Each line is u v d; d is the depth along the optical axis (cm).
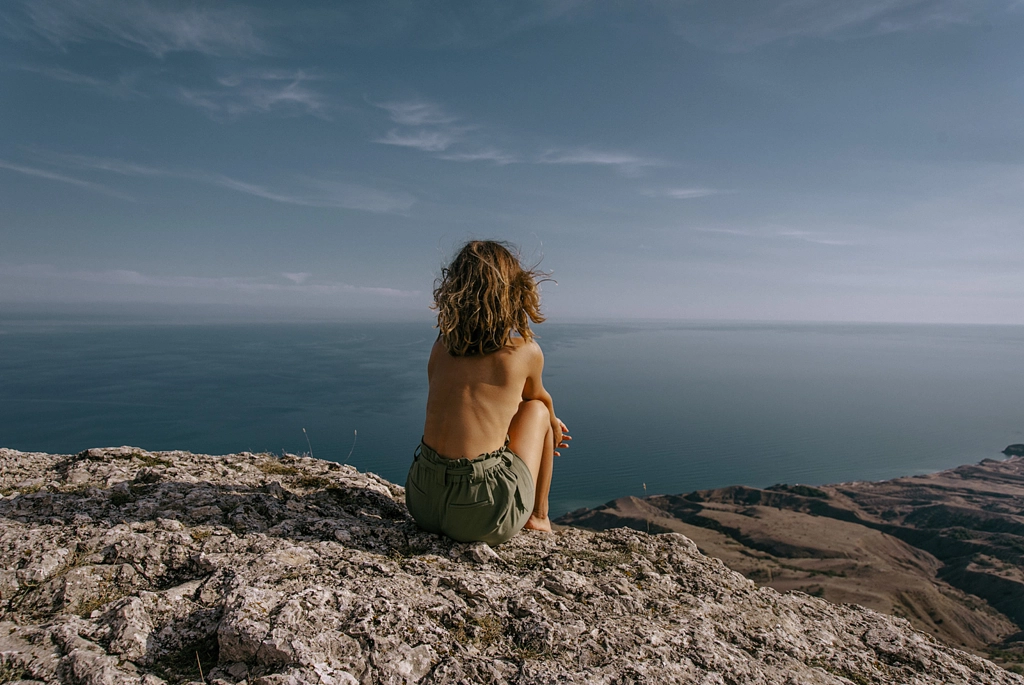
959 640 7238
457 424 311
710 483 19588
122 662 192
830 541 11019
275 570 256
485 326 309
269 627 199
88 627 211
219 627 198
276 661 189
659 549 368
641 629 254
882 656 270
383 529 334
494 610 249
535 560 326
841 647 274
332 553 287
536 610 251
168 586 254
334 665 190
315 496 392
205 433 15938
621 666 219
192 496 350
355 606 221
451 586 264
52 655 193
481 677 201
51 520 303
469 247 327
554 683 201
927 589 8469
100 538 282
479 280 311
